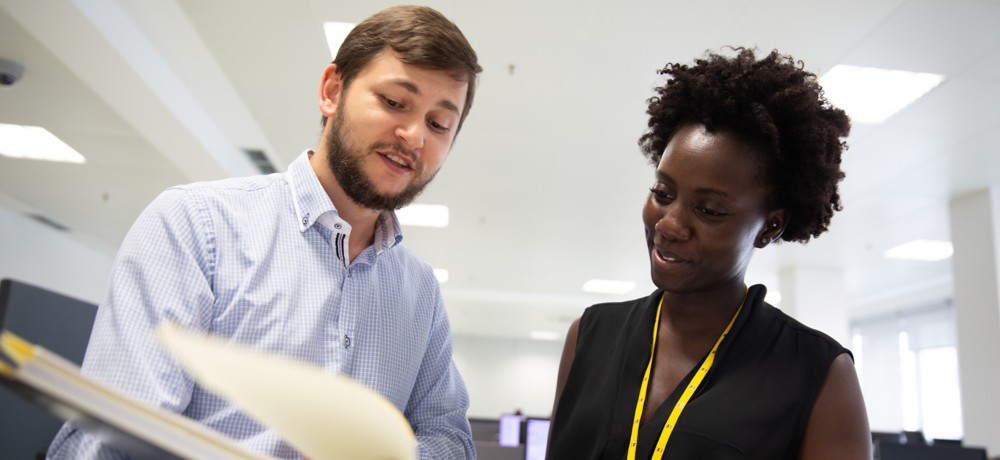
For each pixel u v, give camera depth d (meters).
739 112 0.77
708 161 0.76
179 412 0.77
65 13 2.93
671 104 0.85
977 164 4.75
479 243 7.66
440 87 0.91
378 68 0.90
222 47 3.55
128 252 0.82
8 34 3.29
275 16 3.22
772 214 0.82
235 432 0.83
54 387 0.39
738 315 0.84
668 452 0.77
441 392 1.15
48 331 1.36
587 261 8.23
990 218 5.22
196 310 0.83
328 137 0.97
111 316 0.78
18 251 7.00
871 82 3.58
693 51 3.30
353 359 0.97
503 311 12.30
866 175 5.03
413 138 0.90
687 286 0.79
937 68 3.40
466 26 3.18
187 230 0.87
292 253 0.94
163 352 0.77
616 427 0.82
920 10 2.90
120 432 0.41
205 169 5.05
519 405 16.47
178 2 3.15
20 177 5.75
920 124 4.09
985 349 5.18
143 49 3.51
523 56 3.44
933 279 8.59
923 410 10.02
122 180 5.69
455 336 16.83
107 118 4.31
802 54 3.27
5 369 0.37
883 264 7.76
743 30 3.11
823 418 0.76
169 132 4.30
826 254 7.34
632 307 0.95
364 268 1.01
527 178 5.36
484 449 3.54
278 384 0.46
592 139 4.50
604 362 0.91
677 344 0.86
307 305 0.93
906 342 10.57
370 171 0.91
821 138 0.78
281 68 3.76
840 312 7.88
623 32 3.17
